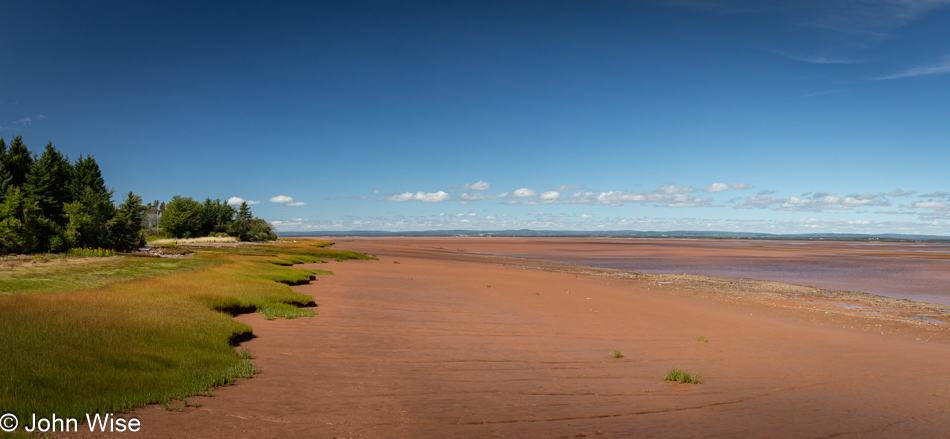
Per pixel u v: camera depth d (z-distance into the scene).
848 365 12.59
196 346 9.95
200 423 6.47
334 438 6.18
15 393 6.58
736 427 7.29
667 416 7.69
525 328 15.61
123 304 12.29
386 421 6.91
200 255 37.41
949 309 25.61
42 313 10.30
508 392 8.70
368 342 12.44
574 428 6.96
